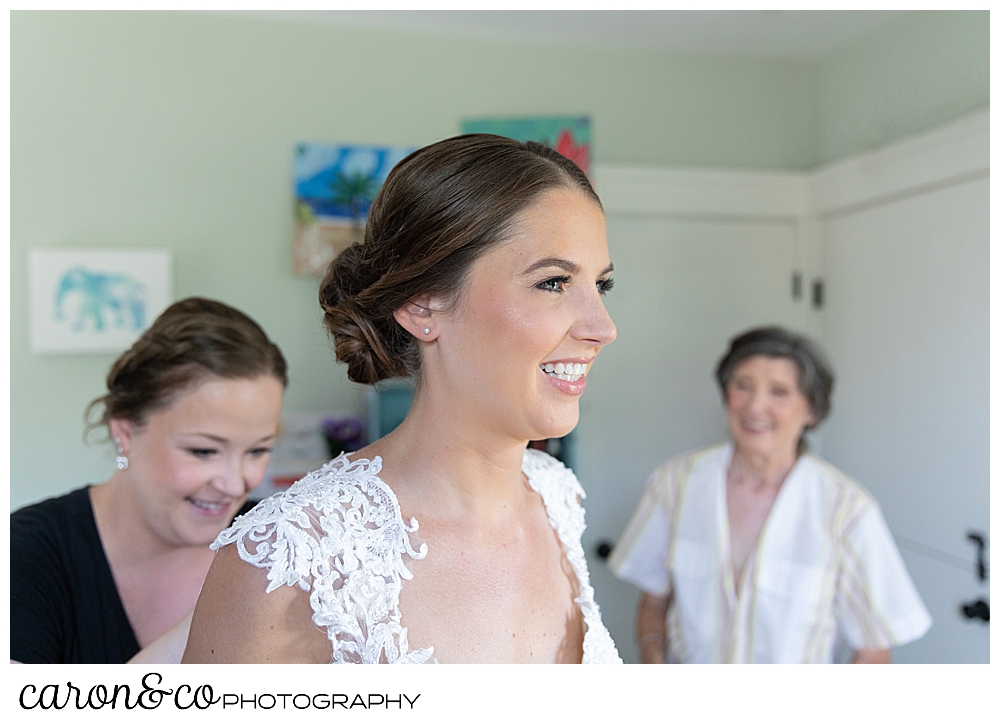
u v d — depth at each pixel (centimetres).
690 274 232
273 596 63
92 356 199
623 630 231
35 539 99
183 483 101
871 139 207
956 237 176
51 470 197
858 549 143
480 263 66
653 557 164
